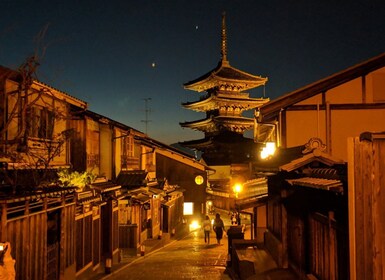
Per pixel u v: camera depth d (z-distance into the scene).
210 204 52.50
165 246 29.95
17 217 11.77
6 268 9.70
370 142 7.72
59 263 15.02
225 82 65.38
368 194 7.75
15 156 13.96
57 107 17.11
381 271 7.51
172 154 50.31
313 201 11.39
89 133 22.88
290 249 14.33
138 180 26.98
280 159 15.65
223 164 65.50
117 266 21.09
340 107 18.94
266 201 19.39
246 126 68.94
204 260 22.78
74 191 16.20
